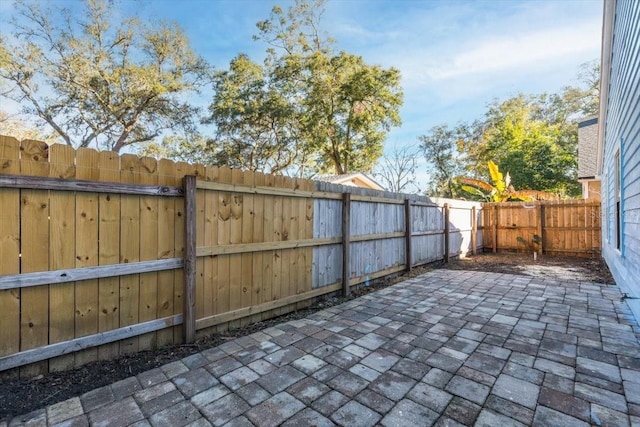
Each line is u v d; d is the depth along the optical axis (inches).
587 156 450.9
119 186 98.0
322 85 649.6
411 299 172.7
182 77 671.8
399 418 72.2
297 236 156.2
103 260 95.9
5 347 80.4
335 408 76.1
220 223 124.1
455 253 321.4
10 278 80.3
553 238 346.9
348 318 142.2
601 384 85.7
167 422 70.9
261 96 694.5
